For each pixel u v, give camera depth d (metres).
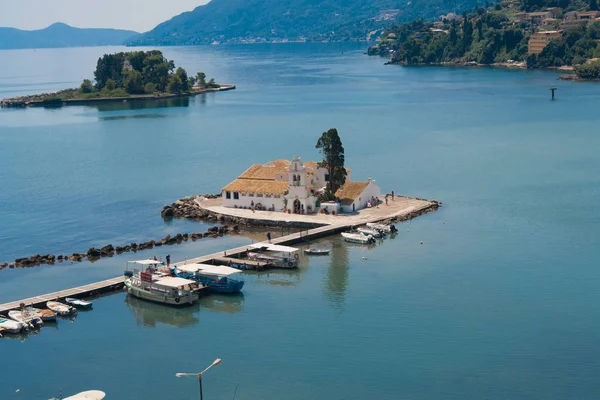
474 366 108.56
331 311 129.25
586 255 152.88
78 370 112.00
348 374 107.56
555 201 195.38
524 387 102.88
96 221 191.88
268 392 103.56
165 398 103.06
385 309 129.12
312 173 193.12
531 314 125.06
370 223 174.25
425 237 167.88
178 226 184.38
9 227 188.88
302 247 164.00
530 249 157.62
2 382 109.19
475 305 129.25
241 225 182.62
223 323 126.25
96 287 141.00
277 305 132.88
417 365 109.38
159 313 131.75
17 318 127.25
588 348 112.75
